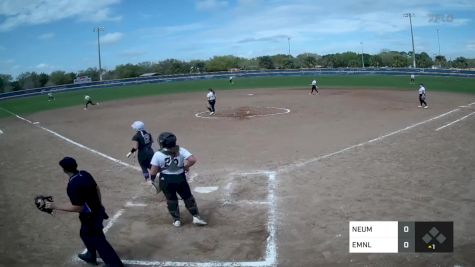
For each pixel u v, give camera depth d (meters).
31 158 16.03
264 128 20.83
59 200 10.73
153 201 10.20
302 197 9.99
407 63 96.62
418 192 9.96
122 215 9.30
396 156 13.55
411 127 18.98
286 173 12.14
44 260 7.36
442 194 9.76
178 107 32.81
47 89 51.94
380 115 23.66
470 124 19.00
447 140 15.70
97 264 7.18
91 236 6.52
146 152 11.25
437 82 46.34
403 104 28.67
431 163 12.50
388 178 11.16
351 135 17.75
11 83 71.88
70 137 20.89
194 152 15.82
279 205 9.55
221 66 105.69
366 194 9.97
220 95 42.78
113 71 94.00
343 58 103.12
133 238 8.10
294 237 7.88
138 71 96.50
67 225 8.93
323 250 7.33
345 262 6.91
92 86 56.59
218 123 23.28
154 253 7.46
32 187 11.94
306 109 28.11
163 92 49.25
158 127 22.88
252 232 8.17
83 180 6.30
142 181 11.96
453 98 31.14
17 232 8.59
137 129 11.24
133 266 7.02
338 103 31.06
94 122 26.59
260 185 11.10
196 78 64.31
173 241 7.92
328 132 18.81
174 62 100.00
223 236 8.05
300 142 16.75
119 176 12.59
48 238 8.28
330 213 8.91
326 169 12.36
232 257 7.21
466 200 9.32
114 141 19.11
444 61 98.81
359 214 8.78
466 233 7.72
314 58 108.06
